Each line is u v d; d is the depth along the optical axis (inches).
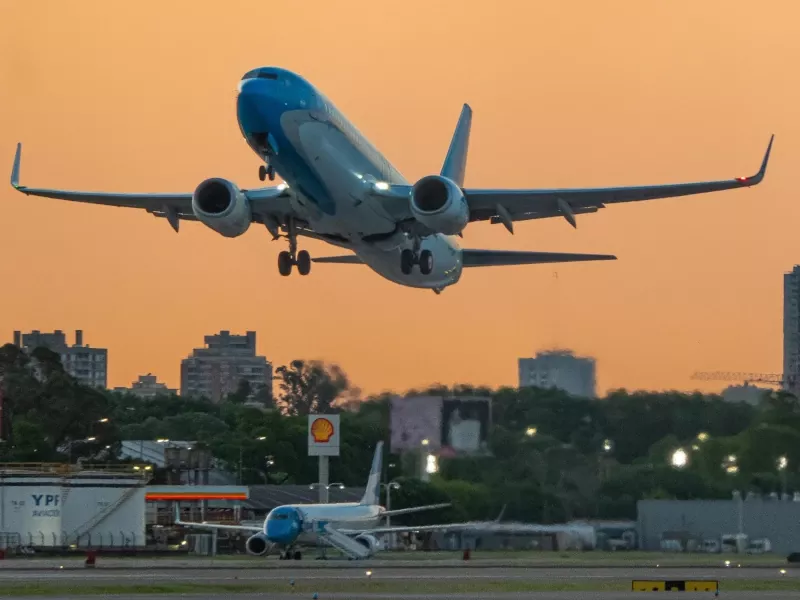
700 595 6934.1
